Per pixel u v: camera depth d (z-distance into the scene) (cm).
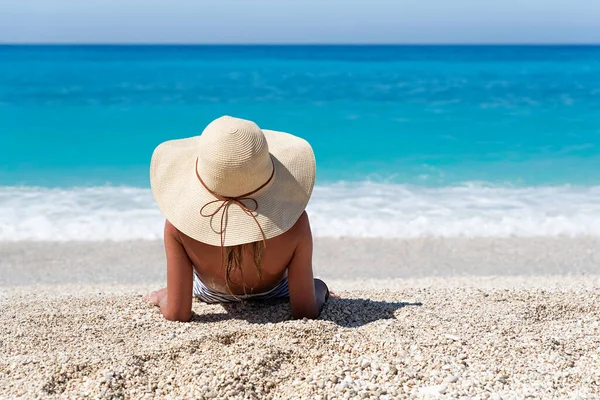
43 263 686
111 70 3344
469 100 2275
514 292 457
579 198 991
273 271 353
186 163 348
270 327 332
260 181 319
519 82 2898
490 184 1091
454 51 7812
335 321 369
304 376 288
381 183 1088
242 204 320
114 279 636
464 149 1432
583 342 342
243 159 308
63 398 261
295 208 331
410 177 1143
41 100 2133
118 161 1275
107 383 270
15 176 1107
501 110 2033
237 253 330
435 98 2327
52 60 4356
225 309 390
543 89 2612
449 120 1839
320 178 1124
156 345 319
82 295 477
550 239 797
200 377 279
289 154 348
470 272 674
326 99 2294
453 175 1166
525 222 856
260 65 4034
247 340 321
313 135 1625
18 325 370
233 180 312
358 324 367
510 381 288
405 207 925
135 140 1570
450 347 323
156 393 270
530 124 1762
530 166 1255
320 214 880
